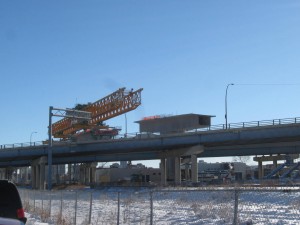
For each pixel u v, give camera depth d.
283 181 56.47
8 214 11.36
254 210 19.81
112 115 113.75
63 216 24.03
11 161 112.06
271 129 69.62
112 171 129.88
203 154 92.81
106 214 23.70
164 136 82.06
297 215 17.86
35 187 100.81
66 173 169.00
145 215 20.66
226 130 74.31
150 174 126.56
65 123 118.81
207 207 21.34
